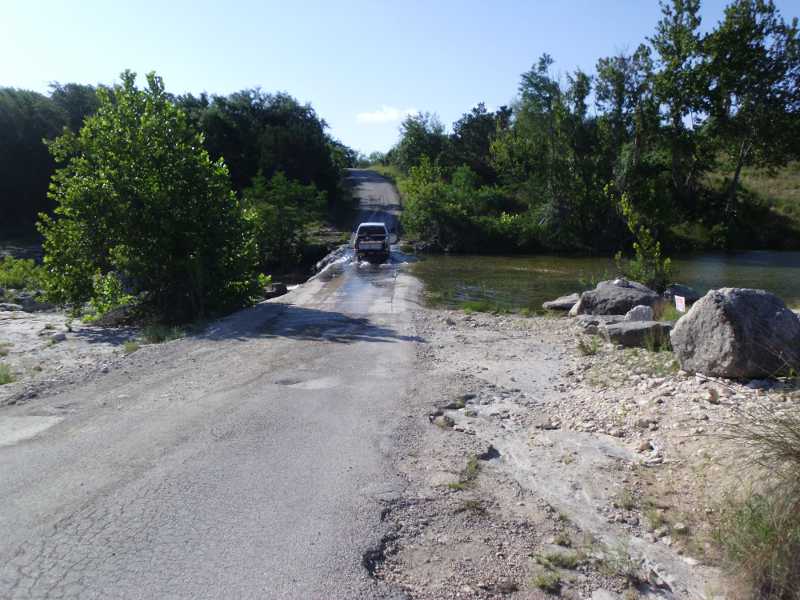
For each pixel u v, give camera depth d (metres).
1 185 53.38
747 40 45.94
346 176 80.81
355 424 6.76
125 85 16.56
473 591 3.86
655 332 10.79
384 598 3.68
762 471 4.65
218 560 3.98
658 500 5.08
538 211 44.16
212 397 7.74
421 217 41.47
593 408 7.45
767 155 48.59
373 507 4.79
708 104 47.59
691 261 36.31
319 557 4.05
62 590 3.62
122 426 6.57
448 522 4.69
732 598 3.92
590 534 4.63
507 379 9.09
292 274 37.50
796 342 7.34
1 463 5.51
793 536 3.90
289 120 64.88
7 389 8.04
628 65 44.19
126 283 16.72
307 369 9.40
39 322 15.98
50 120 55.75
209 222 16.59
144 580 3.73
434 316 15.67
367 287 22.62
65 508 4.64
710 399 6.78
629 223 20.70
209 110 59.50
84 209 15.81
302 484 5.15
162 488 5.00
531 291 22.56
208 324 14.24
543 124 44.72
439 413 7.38
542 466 5.86
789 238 47.25
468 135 70.31
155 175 16.22
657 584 4.08
